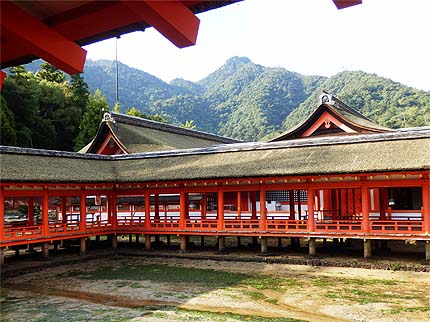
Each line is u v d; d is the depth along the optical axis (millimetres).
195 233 29125
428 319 15203
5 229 24641
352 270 23359
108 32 4191
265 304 17641
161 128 50844
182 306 17625
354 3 3264
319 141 28438
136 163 34125
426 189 23141
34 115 56719
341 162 24891
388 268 22969
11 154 27672
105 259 29578
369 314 15914
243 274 23531
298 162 26391
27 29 3750
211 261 27516
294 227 29359
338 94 123312
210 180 27812
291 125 125625
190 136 56000
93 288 21141
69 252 30672
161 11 3305
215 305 17656
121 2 3459
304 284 20797
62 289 21062
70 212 39938
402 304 17016
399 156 23766
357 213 32312
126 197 40781
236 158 29922
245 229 27797
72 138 64625
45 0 3707
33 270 25234
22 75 64938
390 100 109562
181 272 24547
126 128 43781
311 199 25984
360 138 27156
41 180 25203
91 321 15781
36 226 26109
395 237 23625
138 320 15773
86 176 29125
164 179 28938
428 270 22156
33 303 18531
